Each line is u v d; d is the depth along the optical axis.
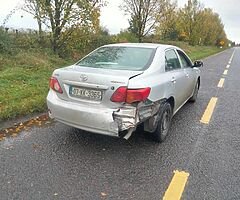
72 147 4.64
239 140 5.25
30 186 3.49
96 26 12.66
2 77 8.30
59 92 4.55
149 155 4.46
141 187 3.56
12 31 13.36
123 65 4.74
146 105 4.20
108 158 4.31
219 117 6.68
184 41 46.66
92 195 3.36
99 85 4.12
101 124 4.11
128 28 24.06
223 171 4.04
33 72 9.59
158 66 4.86
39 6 11.35
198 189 3.56
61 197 3.30
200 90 10.06
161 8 20.88
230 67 20.28
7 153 4.34
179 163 4.23
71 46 12.97
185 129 5.75
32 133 5.18
